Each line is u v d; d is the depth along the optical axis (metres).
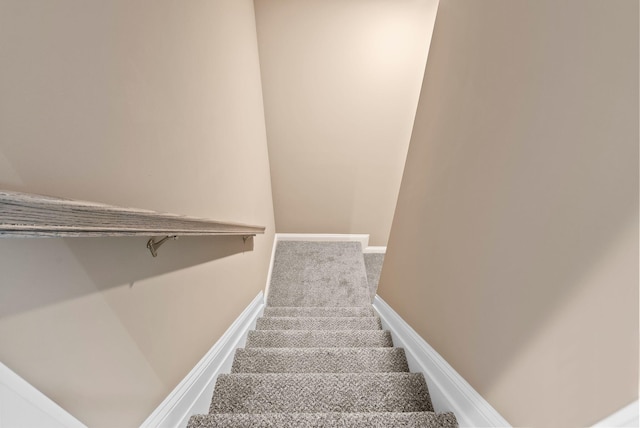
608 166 0.47
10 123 0.40
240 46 1.66
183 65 0.96
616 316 0.45
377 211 3.34
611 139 0.46
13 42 0.40
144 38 0.73
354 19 2.01
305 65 2.24
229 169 1.49
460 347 0.92
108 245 0.60
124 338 0.66
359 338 1.65
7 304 0.41
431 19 2.02
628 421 0.43
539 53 0.64
